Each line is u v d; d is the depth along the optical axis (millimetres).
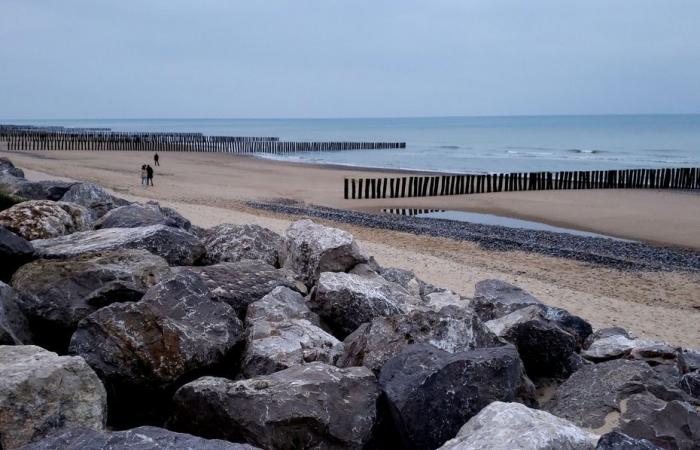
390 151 72062
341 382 4438
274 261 8531
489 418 3709
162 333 4820
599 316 11344
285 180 38062
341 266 7742
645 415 4723
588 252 18391
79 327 4840
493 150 73812
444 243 18484
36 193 11891
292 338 5574
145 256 6391
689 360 6609
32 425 3607
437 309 5699
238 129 170750
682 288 14312
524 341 6156
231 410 4133
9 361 3924
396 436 4379
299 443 4074
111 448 3135
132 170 39219
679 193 34844
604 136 103875
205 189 30750
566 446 3422
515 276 14406
